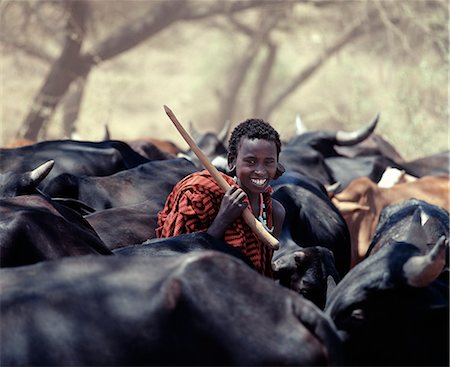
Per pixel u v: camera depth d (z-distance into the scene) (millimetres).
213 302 5215
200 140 15172
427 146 28328
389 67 37156
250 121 7355
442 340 5918
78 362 5160
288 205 9500
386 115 29312
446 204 12188
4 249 6508
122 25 40062
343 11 43469
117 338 5184
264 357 5164
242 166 7301
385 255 6184
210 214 7211
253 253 7246
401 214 8367
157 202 9117
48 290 5332
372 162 14750
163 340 5176
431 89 31125
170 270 5352
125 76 47719
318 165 13594
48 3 37688
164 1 39500
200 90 51625
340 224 9898
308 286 7461
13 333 5230
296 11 44969
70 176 9289
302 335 5215
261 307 5266
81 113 39344
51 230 6719
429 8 35562
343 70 42531
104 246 6965
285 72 49781
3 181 7922
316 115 45250
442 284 6277
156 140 15883
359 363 6012
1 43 39312
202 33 51094
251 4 42062
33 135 35250
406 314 5949
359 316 5992
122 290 5293
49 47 43969
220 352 5164
